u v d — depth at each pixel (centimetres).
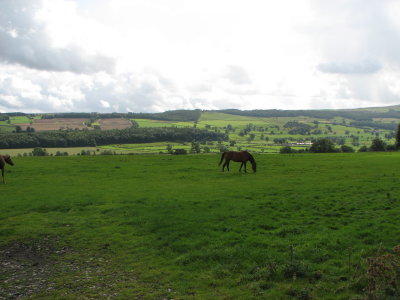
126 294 905
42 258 1212
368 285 832
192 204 1905
